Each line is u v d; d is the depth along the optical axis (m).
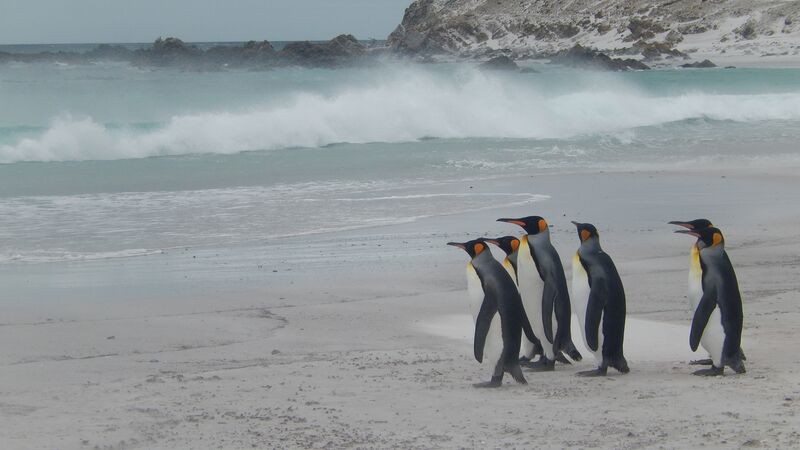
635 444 6.95
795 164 30.42
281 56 114.31
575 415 7.89
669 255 17.05
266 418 8.05
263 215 21.08
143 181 26.06
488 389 9.00
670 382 9.12
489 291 9.01
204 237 18.78
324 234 19.06
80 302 13.89
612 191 24.45
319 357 10.95
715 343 9.34
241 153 32.97
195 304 13.84
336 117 37.09
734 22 159.25
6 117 40.75
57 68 88.62
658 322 12.60
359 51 126.31
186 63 103.88
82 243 18.12
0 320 12.80
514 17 196.62
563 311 9.71
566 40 177.12
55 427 7.84
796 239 18.30
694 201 22.84
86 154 31.48
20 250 17.44
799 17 149.25
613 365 9.65
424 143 35.97
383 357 10.88
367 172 28.14
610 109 45.06
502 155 32.50
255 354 11.12
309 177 27.06
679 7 170.00
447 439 7.29
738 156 32.53
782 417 7.53
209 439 7.46
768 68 104.75
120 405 8.59
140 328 12.46
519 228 19.53
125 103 44.84
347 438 7.39
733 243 17.97
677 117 45.34
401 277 15.57
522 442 7.12
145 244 18.11
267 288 14.86
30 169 28.23
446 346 11.57
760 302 13.49
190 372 10.16
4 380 9.78
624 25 170.62
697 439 6.98
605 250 17.38
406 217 20.84
